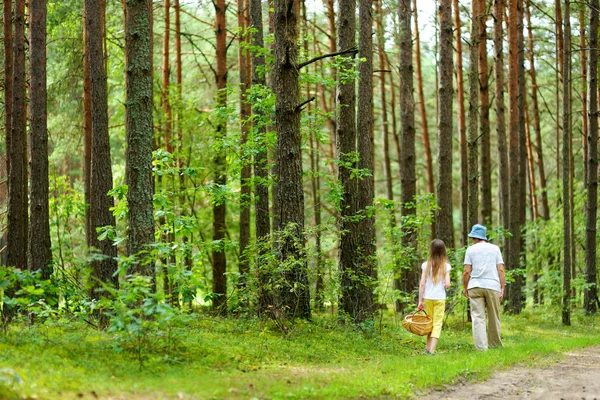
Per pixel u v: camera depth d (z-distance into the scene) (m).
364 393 5.88
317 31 27.16
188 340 7.53
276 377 6.41
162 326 7.38
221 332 9.32
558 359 8.66
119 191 9.77
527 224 23.64
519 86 20.19
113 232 9.33
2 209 16.30
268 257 9.97
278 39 10.37
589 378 7.10
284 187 10.32
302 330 9.81
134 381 5.80
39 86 11.37
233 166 13.86
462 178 21.09
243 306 11.06
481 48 19.91
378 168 40.22
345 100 12.16
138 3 8.38
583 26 21.52
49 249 11.24
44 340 7.07
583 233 22.75
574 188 23.14
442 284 9.54
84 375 5.77
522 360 8.43
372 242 12.10
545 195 25.52
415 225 13.30
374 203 12.42
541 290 22.22
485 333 9.87
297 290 10.34
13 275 7.07
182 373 6.26
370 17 12.43
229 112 14.20
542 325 15.43
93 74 11.18
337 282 11.02
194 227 9.59
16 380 4.80
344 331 10.50
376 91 34.28
